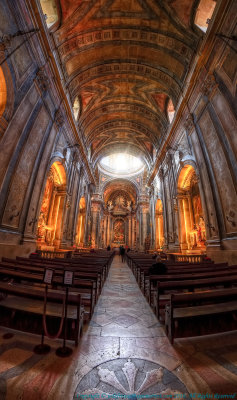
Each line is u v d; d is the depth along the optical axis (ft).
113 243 141.79
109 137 74.43
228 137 25.35
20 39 22.99
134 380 6.40
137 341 9.12
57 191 46.52
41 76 28.04
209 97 29.09
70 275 8.67
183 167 40.70
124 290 20.13
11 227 24.23
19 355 7.63
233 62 23.72
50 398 5.56
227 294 9.61
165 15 31.04
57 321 8.83
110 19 32.78
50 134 34.24
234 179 24.50
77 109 51.83
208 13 28.71
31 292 8.97
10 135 23.34
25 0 22.81
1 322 9.28
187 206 45.42
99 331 10.16
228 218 25.26
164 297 14.58
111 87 49.67
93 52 38.86
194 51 30.89
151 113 56.34
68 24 30.91
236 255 22.75
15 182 24.72
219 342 9.05
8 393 5.68
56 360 7.39
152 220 77.20
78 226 70.90
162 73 41.68
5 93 22.07
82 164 61.31
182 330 8.83
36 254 26.27
